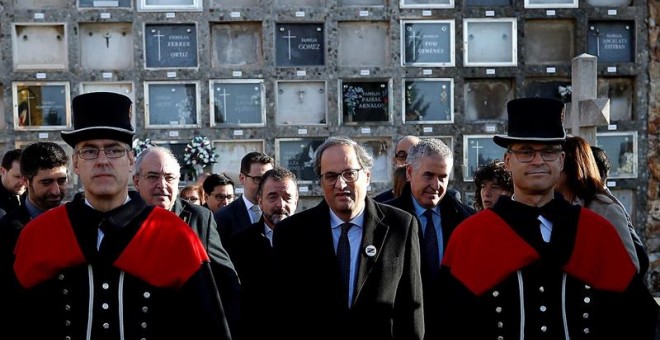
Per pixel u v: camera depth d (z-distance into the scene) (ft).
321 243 8.71
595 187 9.41
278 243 8.93
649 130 24.17
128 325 6.85
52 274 6.91
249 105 24.02
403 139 14.53
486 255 7.45
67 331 6.80
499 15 24.26
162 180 10.61
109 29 23.95
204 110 23.80
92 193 7.00
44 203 10.71
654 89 24.23
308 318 8.52
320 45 24.23
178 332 7.00
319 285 8.55
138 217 7.18
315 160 9.11
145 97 23.70
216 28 24.18
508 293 7.34
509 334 7.25
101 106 7.04
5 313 6.88
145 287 6.97
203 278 7.22
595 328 7.25
